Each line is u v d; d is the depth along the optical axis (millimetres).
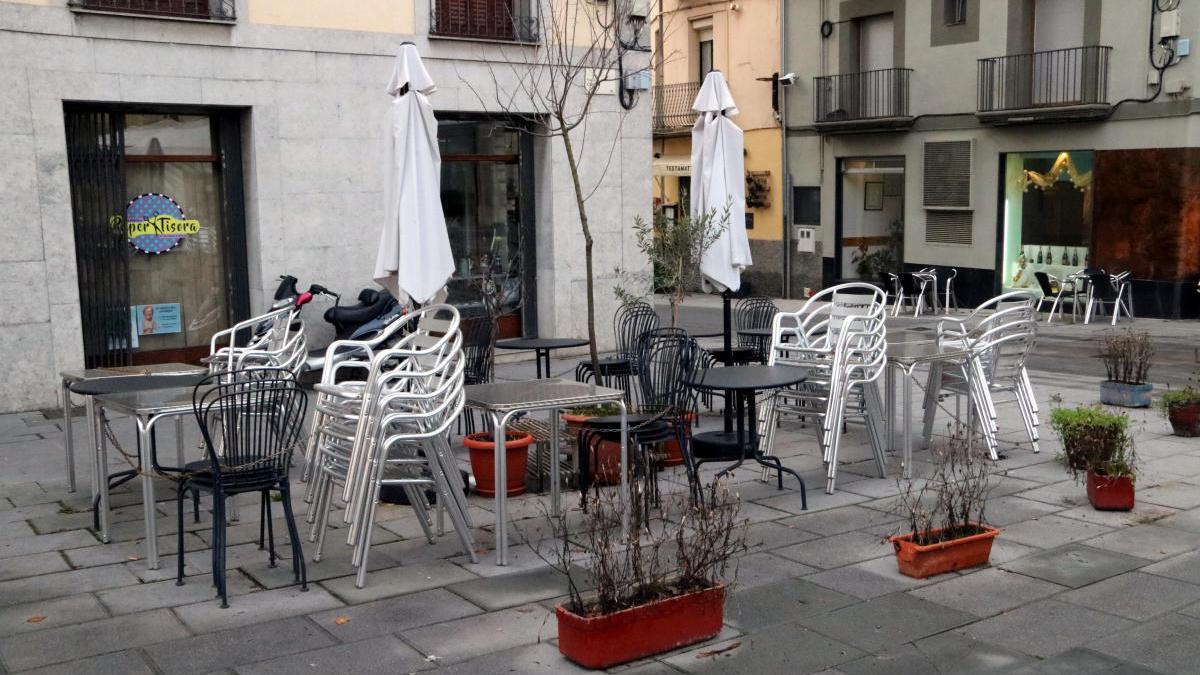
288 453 5734
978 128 21016
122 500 7430
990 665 4680
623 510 6035
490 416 8523
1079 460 7195
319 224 12422
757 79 25172
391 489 7219
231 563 6055
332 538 6527
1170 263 18344
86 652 4805
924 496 7328
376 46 12688
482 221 14273
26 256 10594
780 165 25062
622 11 12234
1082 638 4961
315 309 12414
